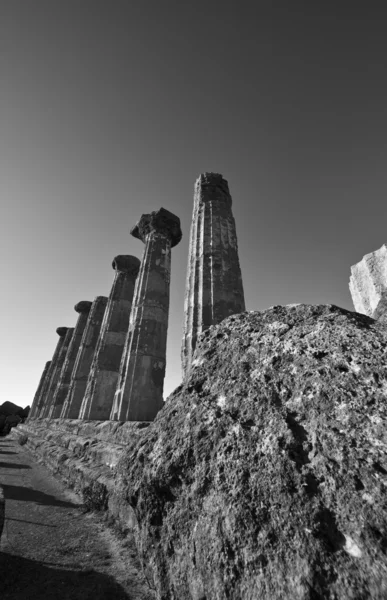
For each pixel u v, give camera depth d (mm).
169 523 1923
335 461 1409
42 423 18531
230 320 2871
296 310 2537
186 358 6305
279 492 1445
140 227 11711
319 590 1112
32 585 3018
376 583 1022
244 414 1945
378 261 7078
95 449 7246
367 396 1586
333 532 1227
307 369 1925
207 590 1499
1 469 9469
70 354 20094
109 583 3057
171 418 2393
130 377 8234
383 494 1199
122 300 13781
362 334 1976
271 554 1316
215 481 1736
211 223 8211
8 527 4594
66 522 4820
